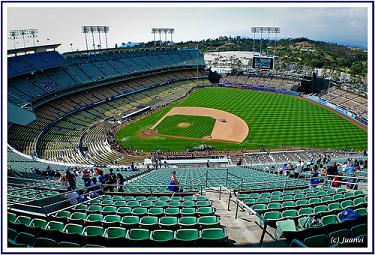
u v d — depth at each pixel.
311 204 14.21
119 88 91.19
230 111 76.81
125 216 12.98
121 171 36.66
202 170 36.66
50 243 10.12
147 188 21.84
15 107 49.53
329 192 17.28
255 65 104.19
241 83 106.75
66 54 86.25
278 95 91.88
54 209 15.45
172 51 124.38
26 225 11.65
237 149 54.56
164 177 29.42
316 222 11.62
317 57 186.88
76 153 53.16
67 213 13.91
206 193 20.12
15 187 20.39
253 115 72.94
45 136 57.59
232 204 16.88
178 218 13.07
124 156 52.94
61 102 73.38
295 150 52.56
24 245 10.20
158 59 115.12
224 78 112.62
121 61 102.25
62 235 11.26
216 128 65.44
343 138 57.38
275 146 55.03
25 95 64.44
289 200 15.32
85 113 72.94
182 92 96.94
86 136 61.72
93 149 56.19
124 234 11.45
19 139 51.69
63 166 40.66
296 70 131.50
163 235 11.16
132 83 97.38
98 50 96.62
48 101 70.06
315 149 52.47
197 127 66.38
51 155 50.56
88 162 49.41
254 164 44.72
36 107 66.50
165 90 99.00
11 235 11.07
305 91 95.06
